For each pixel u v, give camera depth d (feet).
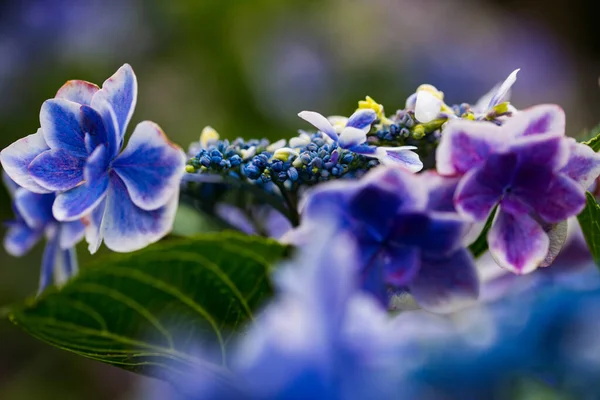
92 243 1.09
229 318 0.98
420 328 0.85
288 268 0.86
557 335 0.85
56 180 1.08
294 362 0.83
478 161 1.01
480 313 0.88
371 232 0.97
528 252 1.03
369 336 0.84
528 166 1.02
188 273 0.95
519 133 1.02
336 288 0.85
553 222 1.04
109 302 0.95
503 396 0.84
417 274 0.99
